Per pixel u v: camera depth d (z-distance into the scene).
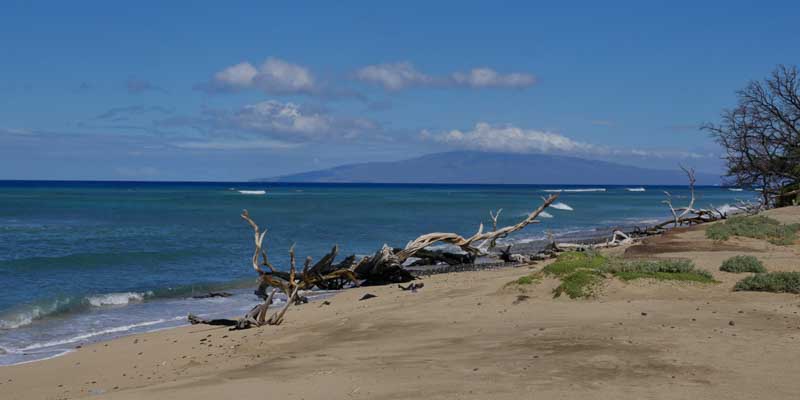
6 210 69.56
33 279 24.00
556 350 9.26
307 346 11.73
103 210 72.06
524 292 14.90
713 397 6.77
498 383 7.54
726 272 16.27
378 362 9.30
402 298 17.83
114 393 8.62
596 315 12.08
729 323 10.80
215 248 34.97
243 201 101.56
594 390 7.10
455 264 30.53
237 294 22.00
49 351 13.91
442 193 171.12
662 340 9.60
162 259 30.33
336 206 86.69
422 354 9.71
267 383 8.36
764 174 46.50
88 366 11.98
